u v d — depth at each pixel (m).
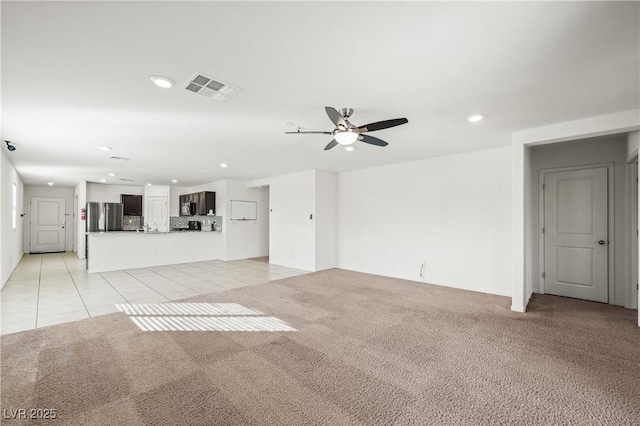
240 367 2.40
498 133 3.83
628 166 4.00
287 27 1.70
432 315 3.66
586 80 2.36
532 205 4.79
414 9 1.55
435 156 5.25
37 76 2.26
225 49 1.93
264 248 9.24
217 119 3.24
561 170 4.57
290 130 3.63
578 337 2.98
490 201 4.72
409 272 5.71
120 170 6.68
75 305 4.05
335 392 2.07
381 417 1.82
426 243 5.47
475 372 2.34
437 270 5.32
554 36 1.79
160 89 2.50
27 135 3.80
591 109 2.98
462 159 5.02
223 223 8.33
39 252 9.56
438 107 2.93
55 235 9.87
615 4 1.50
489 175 4.73
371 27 1.70
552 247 4.65
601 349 2.71
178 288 5.04
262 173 7.22
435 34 1.77
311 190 6.71
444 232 5.23
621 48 1.90
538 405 1.93
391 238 6.02
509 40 1.83
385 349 2.73
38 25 1.65
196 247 8.09
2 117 3.14
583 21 1.64
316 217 6.64
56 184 9.25
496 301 4.26
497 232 4.65
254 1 1.47
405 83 2.42
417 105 2.88
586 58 2.03
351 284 5.32
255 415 1.83
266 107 2.90
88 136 3.88
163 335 3.03
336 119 2.72
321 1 1.48
